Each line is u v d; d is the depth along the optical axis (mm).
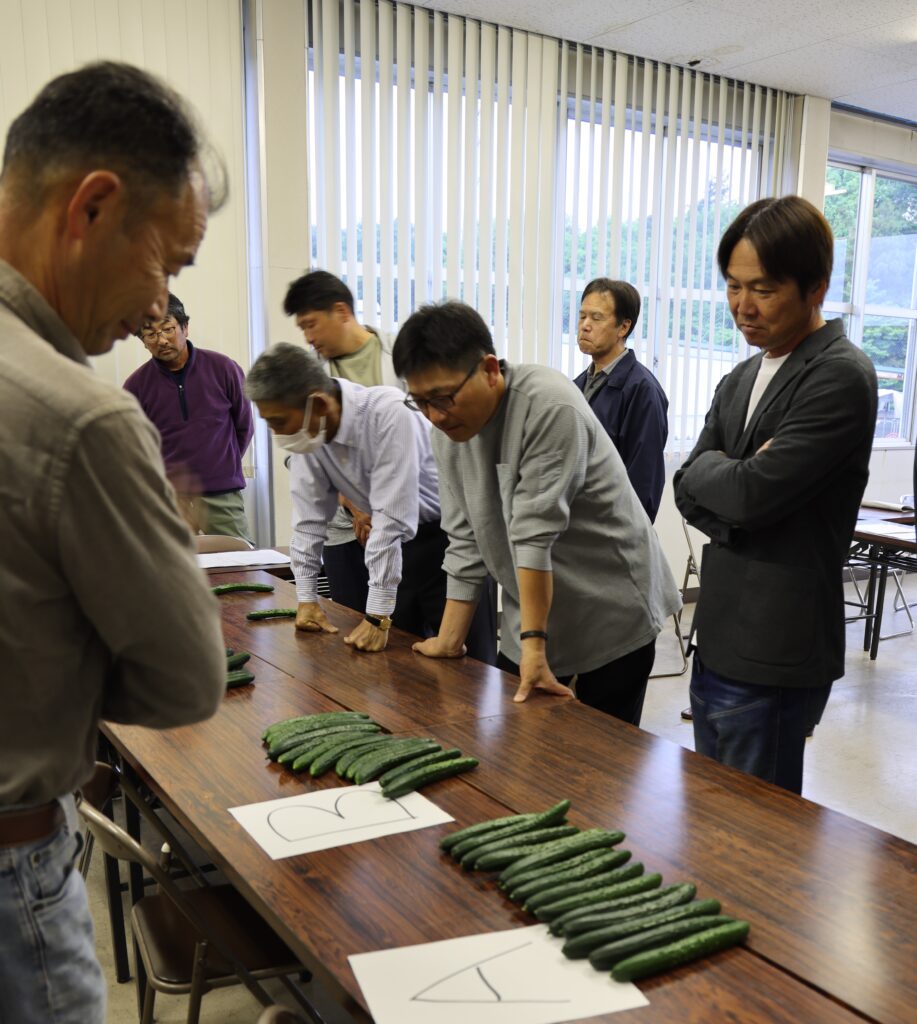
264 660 2207
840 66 5656
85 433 802
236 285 4516
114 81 845
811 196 6449
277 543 4746
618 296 3648
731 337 6199
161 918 1703
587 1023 948
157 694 924
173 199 877
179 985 1534
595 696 2352
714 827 1360
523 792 1480
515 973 1025
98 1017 1019
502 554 2182
